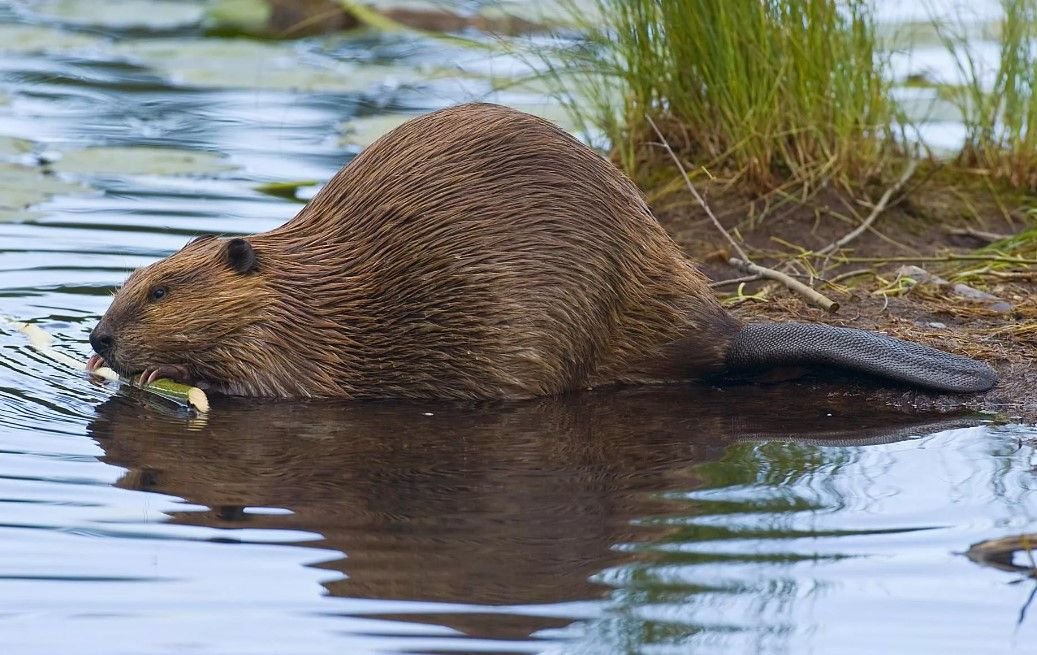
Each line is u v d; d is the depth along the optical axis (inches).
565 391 398.9
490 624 245.8
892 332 433.4
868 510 298.0
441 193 391.9
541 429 362.6
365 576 264.5
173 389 390.6
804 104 526.3
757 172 529.0
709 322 409.4
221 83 754.8
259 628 244.1
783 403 388.5
